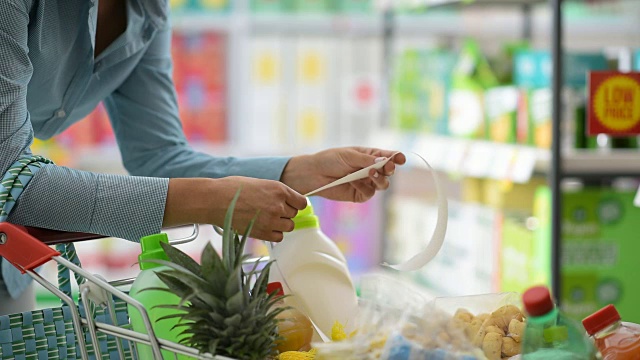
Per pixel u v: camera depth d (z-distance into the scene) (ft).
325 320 4.40
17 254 3.68
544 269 9.79
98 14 5.67
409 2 13.28
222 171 5.79
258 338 3.49
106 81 5.91
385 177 4.96
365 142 15.31
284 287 4.37
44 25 5.09
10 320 4.12
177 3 14.26
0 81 4.32
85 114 6.23
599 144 9.87
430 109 12.99
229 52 14.60
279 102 14.98
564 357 3.22
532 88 10.19
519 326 3.61
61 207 4.23
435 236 4.26
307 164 5.39
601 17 12.87
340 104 15.25
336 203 15.19
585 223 9.55
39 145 13.37
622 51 9.86
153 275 3.97
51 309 4.23
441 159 11.95
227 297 3.44
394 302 3.66
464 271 11.80
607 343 3.66
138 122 6.25
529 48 11.35
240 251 3.49
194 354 3.40
